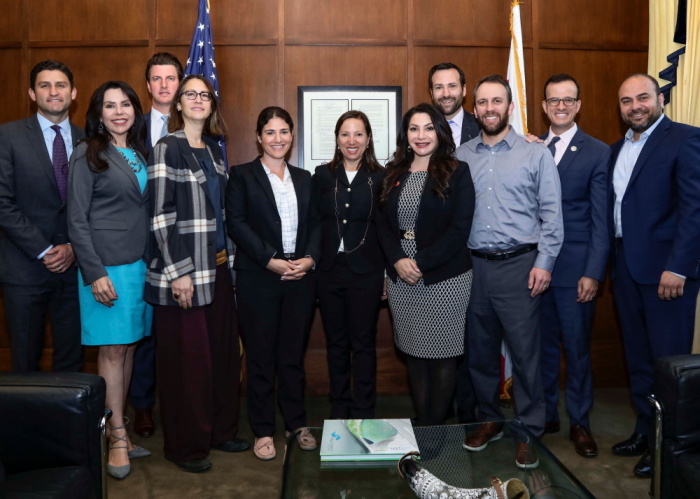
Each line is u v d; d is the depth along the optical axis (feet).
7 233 8.71
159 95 10.18
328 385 12.46
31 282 8.98
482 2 12.34
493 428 7.05
